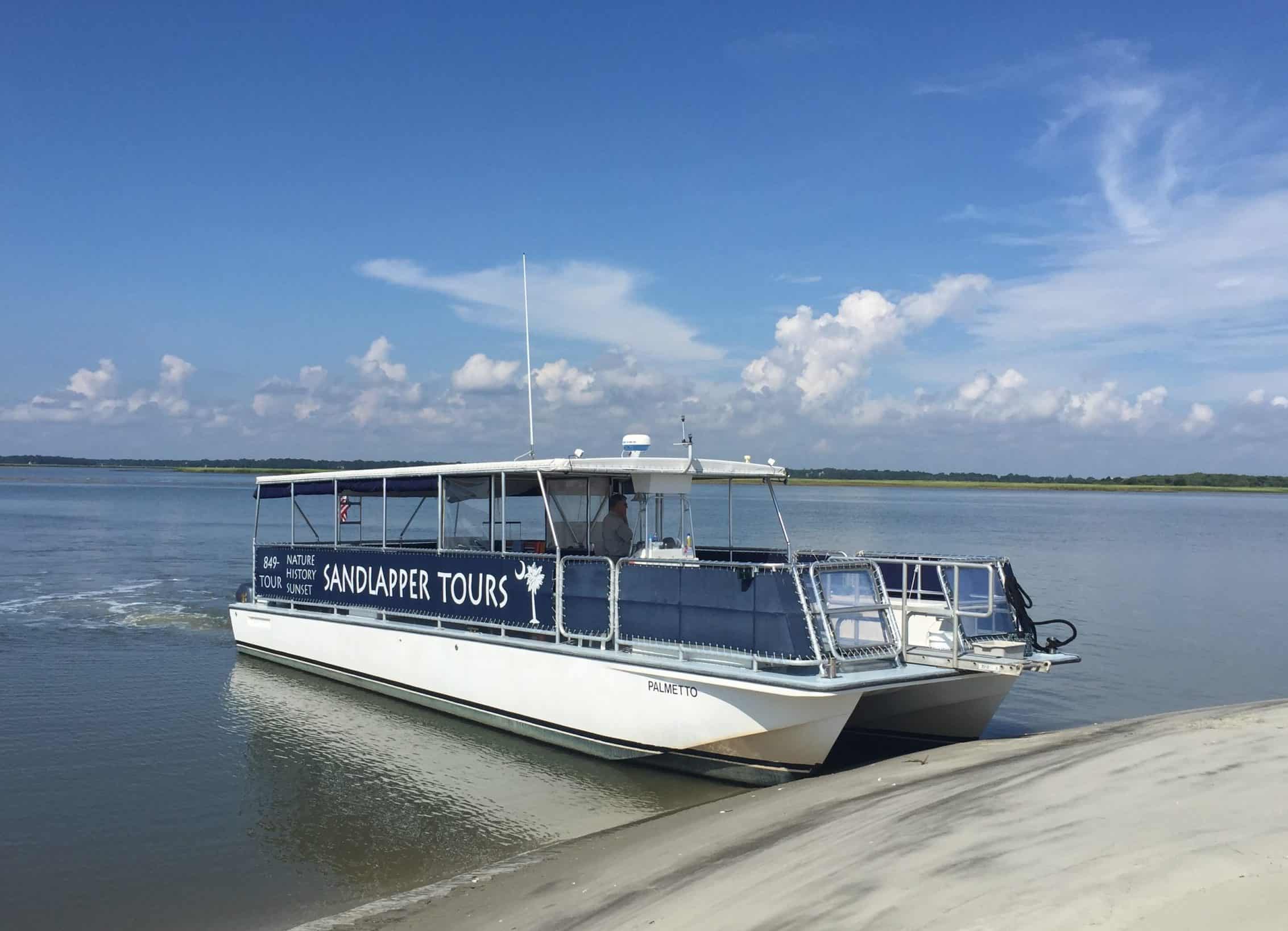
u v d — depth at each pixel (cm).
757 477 1355
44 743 1318
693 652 1084
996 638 1141
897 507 11662
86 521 6388
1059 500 18162
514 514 1358
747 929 620
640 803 1072
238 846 966
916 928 565
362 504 1695
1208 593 3036
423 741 1298
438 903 805
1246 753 899
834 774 1084
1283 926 479
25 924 802
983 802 830
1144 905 534
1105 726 1197
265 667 1770
